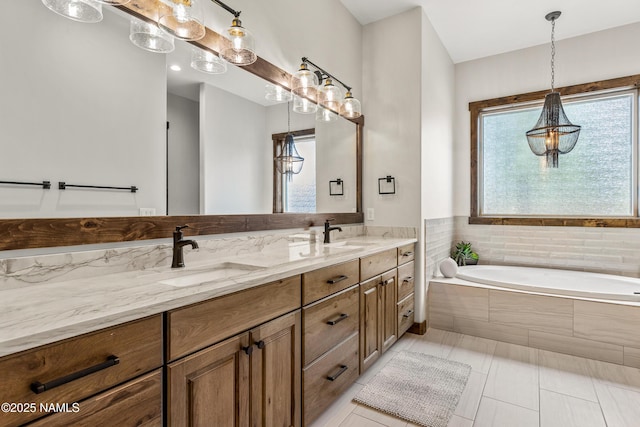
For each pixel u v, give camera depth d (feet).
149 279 3.96
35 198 3.58
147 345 2.93
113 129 4.31
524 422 5.52
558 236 11.18
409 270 9.16
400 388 6.56
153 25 4.56
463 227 12.76
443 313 9.88
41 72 3.62
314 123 8.35
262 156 6.79
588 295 8.15
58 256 3.76
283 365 4.54
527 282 10.97
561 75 11.16
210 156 5.69
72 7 3.75
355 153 10.12
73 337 2.43
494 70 12.26
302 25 7.80
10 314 2.60
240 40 5.23
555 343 8.33
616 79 10.31
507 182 12.37
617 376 7.06
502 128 12.46
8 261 3.37
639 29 10.05
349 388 6.59
